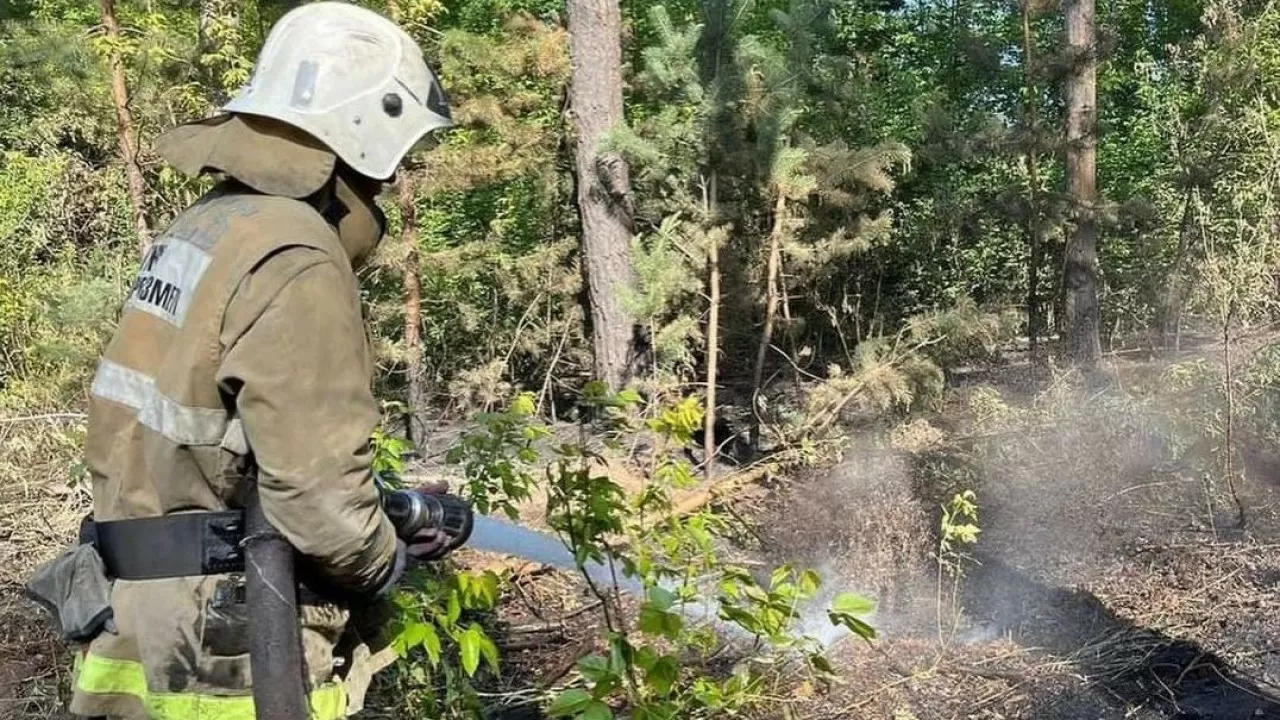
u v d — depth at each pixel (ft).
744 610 9.37
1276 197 24.09
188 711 6.59
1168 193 34.58
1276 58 30.04
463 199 37.91
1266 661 14.93
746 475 22.70
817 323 35.29
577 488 9.39
